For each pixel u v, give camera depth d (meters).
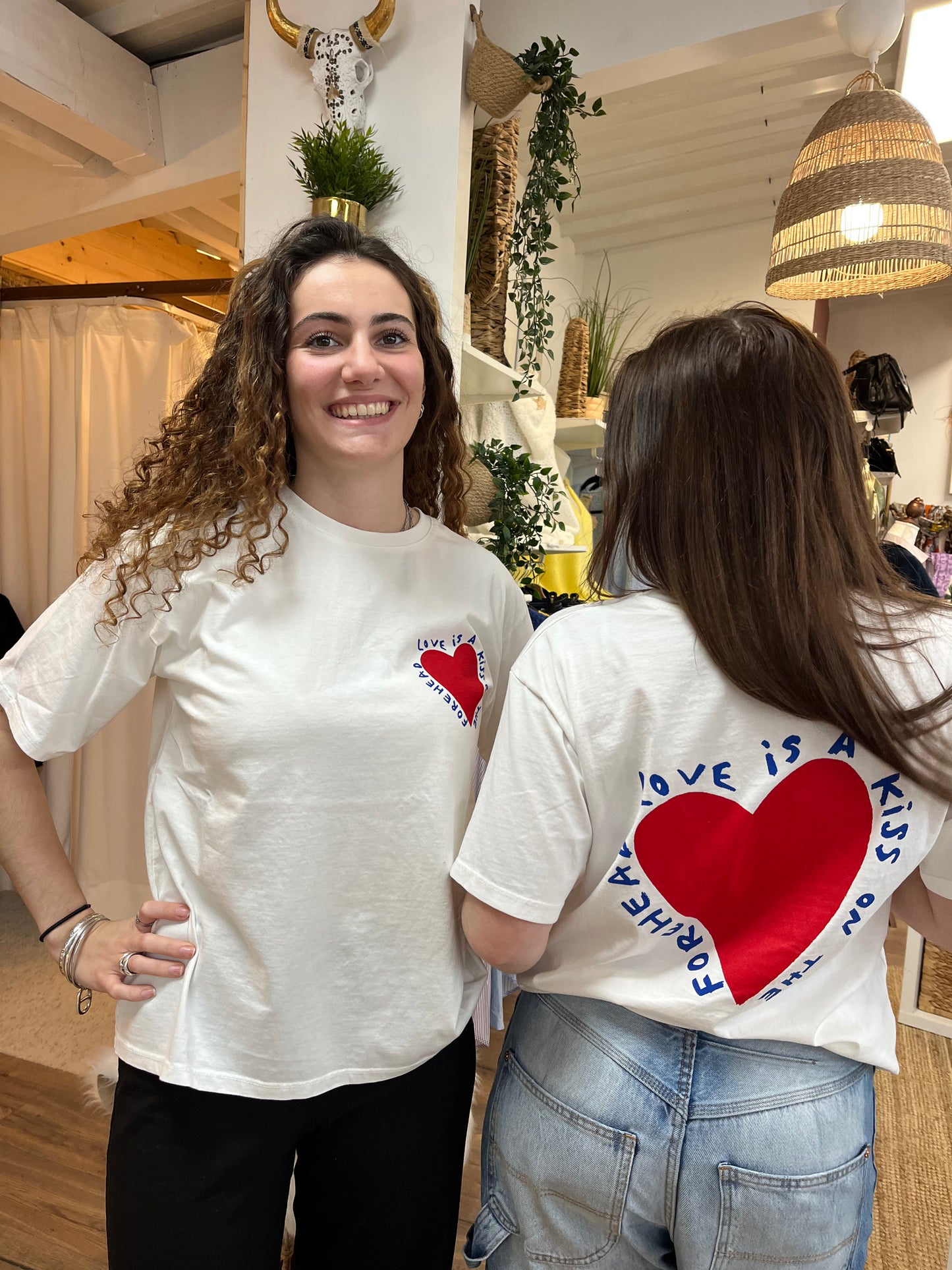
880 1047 0.74
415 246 1.80
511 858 0.71
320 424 0.90
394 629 0.92
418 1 1.78
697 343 0.71
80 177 2.75
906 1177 1.87
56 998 2.50
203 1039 0.86
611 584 0.78
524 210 2.13
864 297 4.45
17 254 3.61
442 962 0.91
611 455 0.76
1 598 3.12
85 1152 1.86
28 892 0.95
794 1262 0.69
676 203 3.60
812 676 0.62
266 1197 0.89
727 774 0.66
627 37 2.12
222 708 0.85
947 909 0.75
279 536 0.90
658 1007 0.71
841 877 0.67
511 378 2.14
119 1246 0.87
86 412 3.09
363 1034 0.90
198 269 4.58
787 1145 0.69
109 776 3.09
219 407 0.96
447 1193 0.99
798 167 1.83
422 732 0.89
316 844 0.85
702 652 0.67
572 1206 0.75
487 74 1.74
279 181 1.91
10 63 2.10
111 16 2.39
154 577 0.88
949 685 0.64
